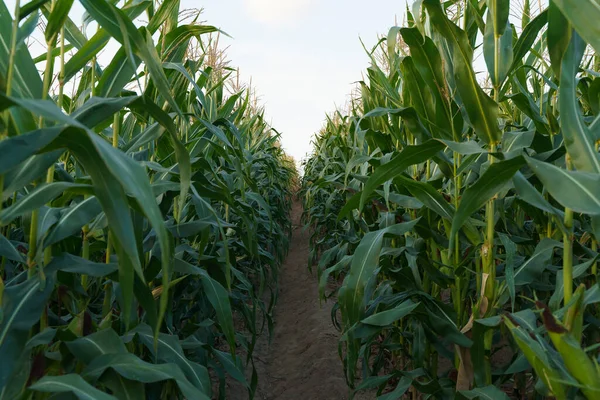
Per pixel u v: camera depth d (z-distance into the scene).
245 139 5.43
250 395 2.35
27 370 1.03
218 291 1.75
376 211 3.28
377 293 2.63
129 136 2.41
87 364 1.11
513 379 2.68
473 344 1.72
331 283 5.72
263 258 4.14
